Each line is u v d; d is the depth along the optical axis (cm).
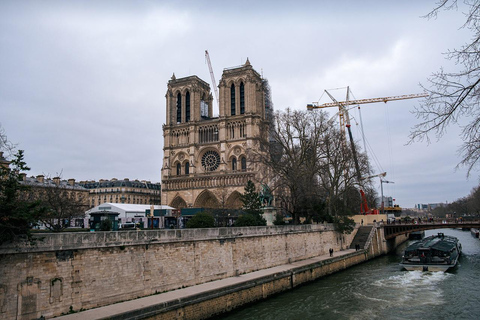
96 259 3359
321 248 7306
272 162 7669
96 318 2902
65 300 3092
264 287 4544
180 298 3519
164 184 15762
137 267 3684
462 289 4959
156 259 3881
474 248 9975
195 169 15550
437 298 4509
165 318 3312
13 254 2838
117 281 3491
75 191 13088
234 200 14188
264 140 8031
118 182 17750
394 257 8712
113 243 3497
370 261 7994
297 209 7788
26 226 2862
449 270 6419
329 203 8262
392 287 5122
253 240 5362
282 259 5956
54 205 6644
